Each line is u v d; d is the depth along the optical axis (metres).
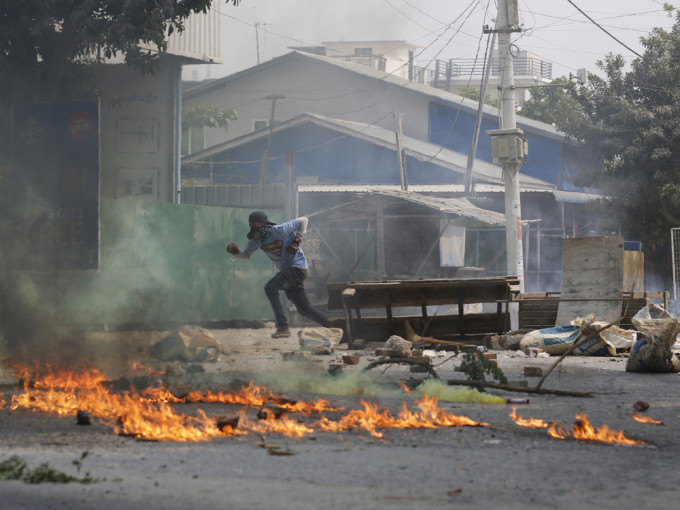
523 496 4.45
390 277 28.39
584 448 6.07
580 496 4.49
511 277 17.53
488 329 18.03
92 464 5.18
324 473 4.96
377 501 4.24
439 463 5.36
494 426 7.05
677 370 12.64
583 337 15.84
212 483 4.64
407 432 6.64
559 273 37.72
